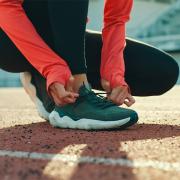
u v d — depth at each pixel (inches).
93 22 1066.7
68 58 79.0
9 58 94.3
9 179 48.7
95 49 94.5
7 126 99.3
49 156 59.7
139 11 1069.8
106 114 80.0
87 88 82.5
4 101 261.9
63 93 75.3
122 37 86.6
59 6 77.4
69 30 77.9
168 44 1023.0
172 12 1047.0
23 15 80.7
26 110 166.7
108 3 85.4
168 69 94.7
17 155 61.0
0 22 81.8
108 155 58.9
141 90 99.4
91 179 47.4
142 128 85.5
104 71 85.2
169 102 211.0
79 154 60.2
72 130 82.7
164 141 69.3
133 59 93.9
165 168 51.6
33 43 78.2
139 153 60.0
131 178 47.3
